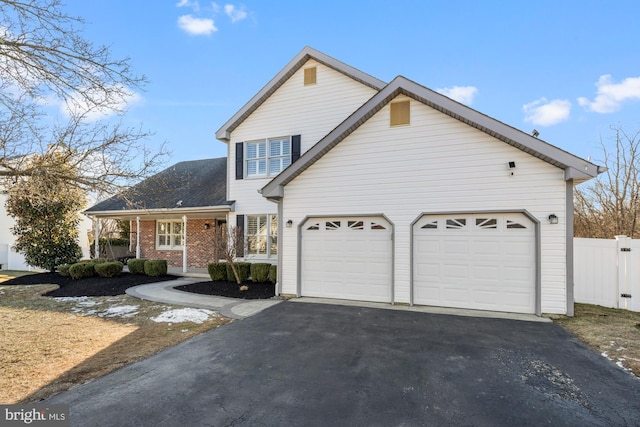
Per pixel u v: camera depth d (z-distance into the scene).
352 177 8.82
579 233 15.19
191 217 15.69
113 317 7.25
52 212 15.43
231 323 6.60
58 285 11.61
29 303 8.84
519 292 7.30
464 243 7.76
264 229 12.67
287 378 4.01
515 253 7.36
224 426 2.97
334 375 4.10
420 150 8.18
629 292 7.52
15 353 4.98
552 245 7.08
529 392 3.66
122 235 21.64
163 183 9.67
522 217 7.35
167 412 3.21
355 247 8.78
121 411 3.23
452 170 7.88
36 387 3.79
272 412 3.22
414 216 8.17
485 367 4.35
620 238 7.68
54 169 7.27
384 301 8.41
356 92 11.54
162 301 8.73
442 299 7.88
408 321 6.65
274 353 4.88
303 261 9.31
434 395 3.59
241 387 3.76
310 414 3.19
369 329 6.11
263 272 10.98
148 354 4.89
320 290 9.09
